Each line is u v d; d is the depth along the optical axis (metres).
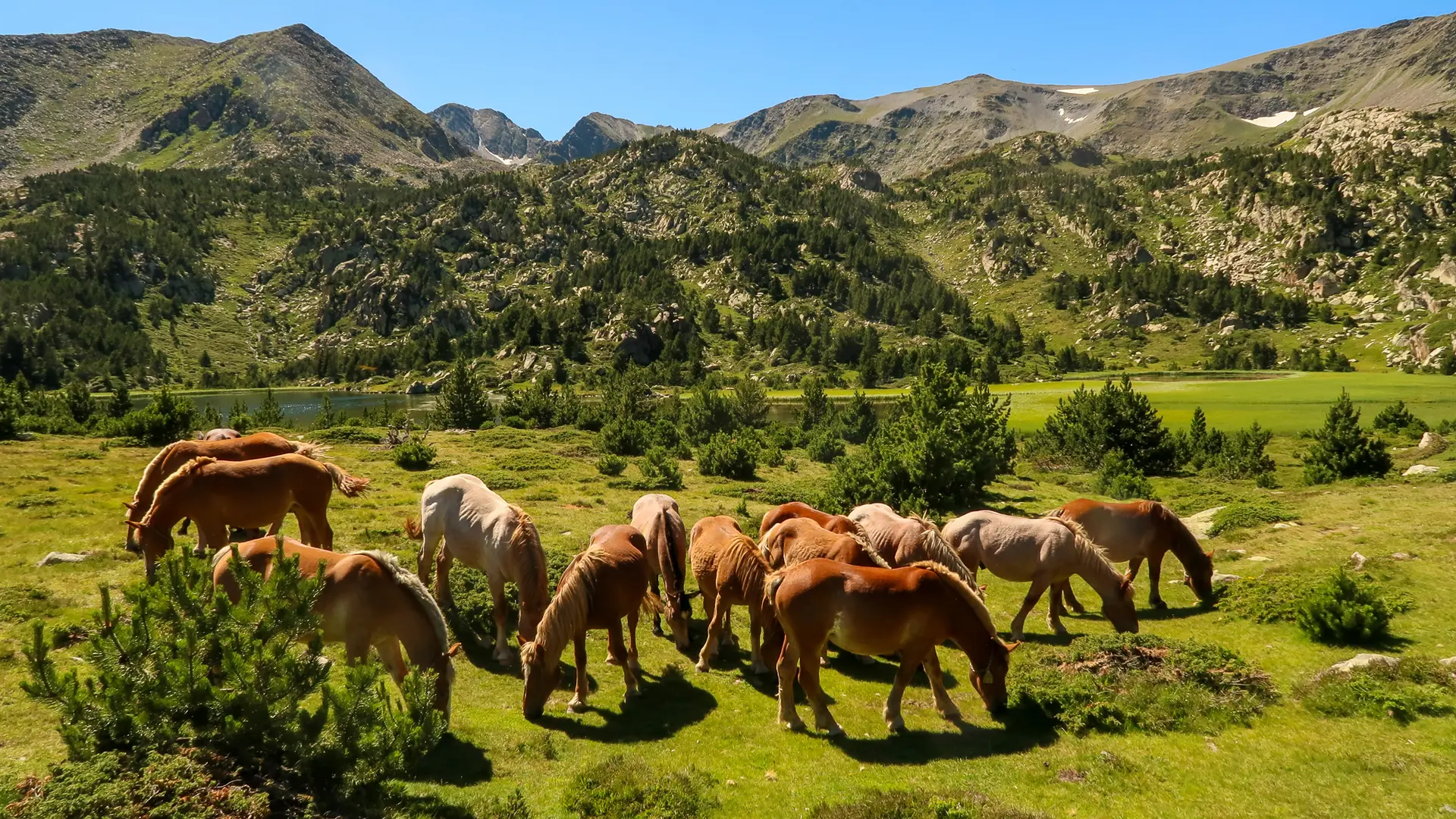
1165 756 7.96
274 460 12.55
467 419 52.97
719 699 9.95
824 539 11.18
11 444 29.25
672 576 11.96
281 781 5.95
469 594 11.95
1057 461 37.16
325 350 173.50
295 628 6.58
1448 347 128.75
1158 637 10.37
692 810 6.93
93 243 196.75
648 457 31.36
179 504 11.70
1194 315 190.88
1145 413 36.47
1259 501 22.30
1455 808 6.47
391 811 6.21
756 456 32.03
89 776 5.37
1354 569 13.77
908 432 24.38
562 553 14.23
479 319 195.62
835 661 11.57
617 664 10.07
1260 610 12.36
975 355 162.38
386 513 20.00
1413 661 9.28
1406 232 198.25
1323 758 7.65
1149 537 13.80
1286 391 83.00
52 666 5.86
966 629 9.00
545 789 7.29
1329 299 189.38
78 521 16.69
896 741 8.71
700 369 142.88
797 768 8.01
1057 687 9.41
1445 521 16.86
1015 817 6.47
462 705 9.19
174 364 166.62
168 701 5.90
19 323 155.50
